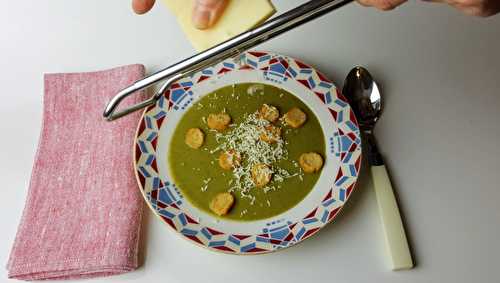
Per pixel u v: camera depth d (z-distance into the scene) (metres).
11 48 0.65
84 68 0.63
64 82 0.60
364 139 0.57
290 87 0.59
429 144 0.56
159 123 0.56
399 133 0.56
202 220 0.51
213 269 0.50
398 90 0.59
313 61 0.62
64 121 0.58
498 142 0.55
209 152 0.55
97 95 0.59
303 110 0.58
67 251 0.49
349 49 0.63
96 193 0.53
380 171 0.53
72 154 0.55
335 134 0.56
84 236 0.50
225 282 0.49
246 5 0.44
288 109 0.58
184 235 0.49
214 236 0.50
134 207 0.52
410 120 0.57
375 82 0.59
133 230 0.51
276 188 0.53
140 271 0.50
